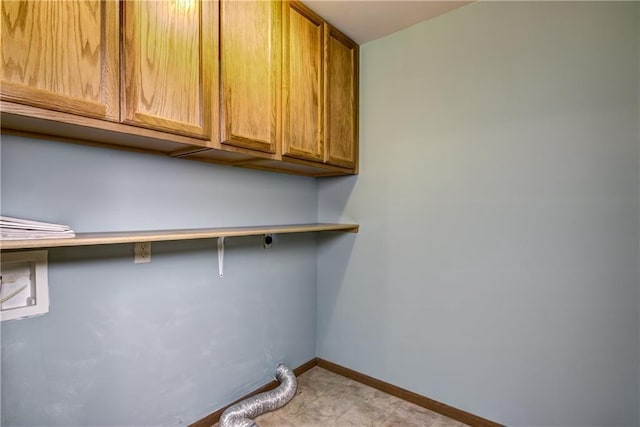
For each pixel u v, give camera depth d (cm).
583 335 146
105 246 134
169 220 155
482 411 173
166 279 155
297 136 170
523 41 158
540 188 154
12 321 112
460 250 179
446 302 185
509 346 165
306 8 174
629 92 134
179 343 161
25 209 113
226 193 182
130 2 106
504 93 163
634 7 133
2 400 110
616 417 139
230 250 185
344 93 204
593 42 141
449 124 181
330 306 239
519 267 161
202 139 129
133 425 144
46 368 119
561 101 149
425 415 185
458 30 177
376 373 215
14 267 112
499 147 165
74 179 124
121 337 140
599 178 141
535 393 158
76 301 126
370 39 210
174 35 118
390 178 206
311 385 218
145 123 110
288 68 164
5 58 83
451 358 183
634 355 135
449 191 182
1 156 108
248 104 145
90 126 99
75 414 127
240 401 186
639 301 134
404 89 198
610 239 139
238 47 140
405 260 200
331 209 237
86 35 97
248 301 196
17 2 85
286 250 222
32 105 87
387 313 209
